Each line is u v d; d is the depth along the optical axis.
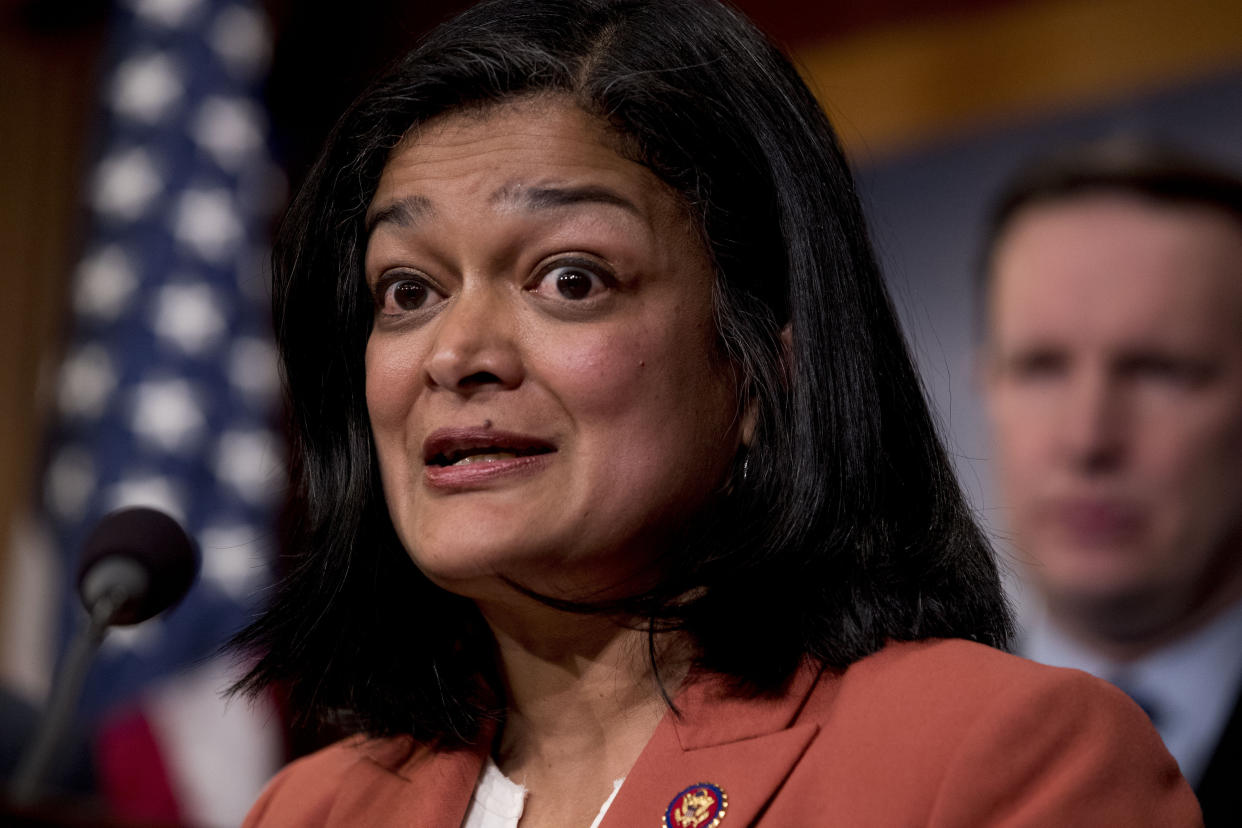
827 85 7.76
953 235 7.16
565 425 2.80
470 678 3.30
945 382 7.01
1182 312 6.44
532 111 2.93
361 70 8.84
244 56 9.09
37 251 10.31
